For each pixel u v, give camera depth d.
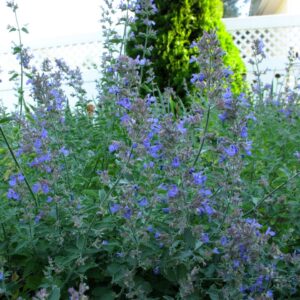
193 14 8.11
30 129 2.61
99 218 2.61
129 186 2.33
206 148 2.84
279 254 2.32
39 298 1.93
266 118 4.73
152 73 4.75
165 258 2.34
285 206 3.02
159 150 2.58
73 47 12.21
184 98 7.98
